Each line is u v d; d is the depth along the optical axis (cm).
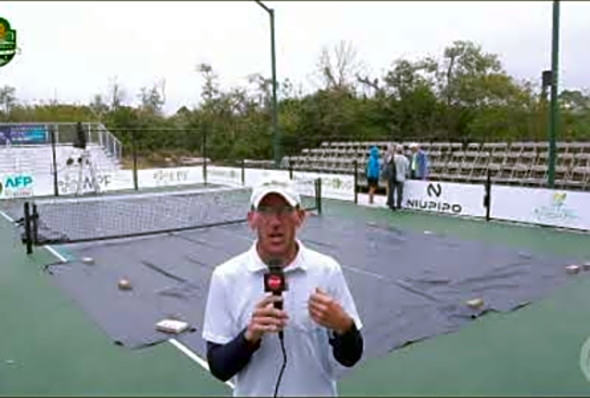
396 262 986
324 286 233
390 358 577
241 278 233
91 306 754
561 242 1157
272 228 227
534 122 2948
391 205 1642
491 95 3353
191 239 1206
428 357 580
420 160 1734
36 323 693
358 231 1298
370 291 802
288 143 3422
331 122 3481
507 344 615
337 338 229
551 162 1384
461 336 638
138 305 755
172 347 610
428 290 808
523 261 987
